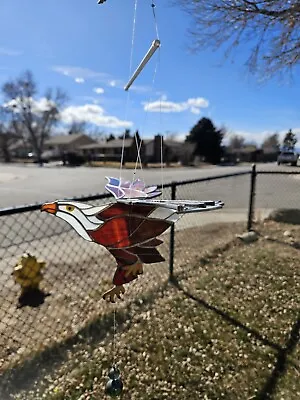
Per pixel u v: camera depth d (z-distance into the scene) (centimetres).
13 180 1628
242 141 5491
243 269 383
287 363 226
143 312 291
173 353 237
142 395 199
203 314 288
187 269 386
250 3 420
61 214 112
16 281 314
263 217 635
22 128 4759
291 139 4319
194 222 611
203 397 198
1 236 465
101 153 4609
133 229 111
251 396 198
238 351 239
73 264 389
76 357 231
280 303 305
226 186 1141
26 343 244
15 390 201
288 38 470
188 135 4138
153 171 2086
